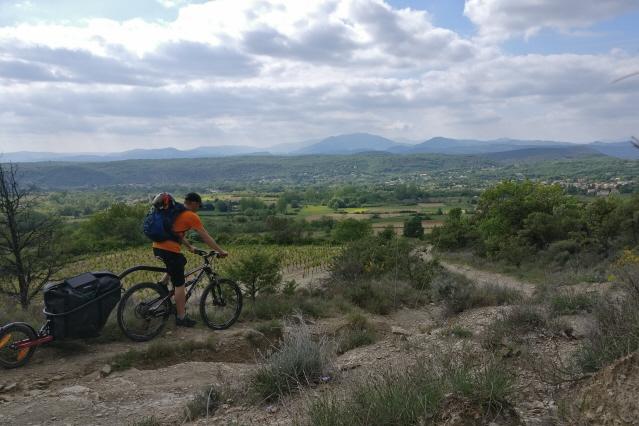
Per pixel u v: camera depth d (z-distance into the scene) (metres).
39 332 6.07
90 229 68.19
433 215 133.50
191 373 5.96
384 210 162.50
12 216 13.58
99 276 6.45
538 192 39.41
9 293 13.59
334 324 8.61
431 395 3.34
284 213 163.00
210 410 4.63
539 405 3.42
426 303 12.05
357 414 3.44
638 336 3.77
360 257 16.23
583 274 15.93
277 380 4.77
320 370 5.00
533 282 21.20
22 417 4.64
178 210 6.98
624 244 25.75
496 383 3.25
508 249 32.22
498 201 41.22
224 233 85.88
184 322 7.29
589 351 4.02
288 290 12.68
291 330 5.91
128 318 6.98
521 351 4.89
